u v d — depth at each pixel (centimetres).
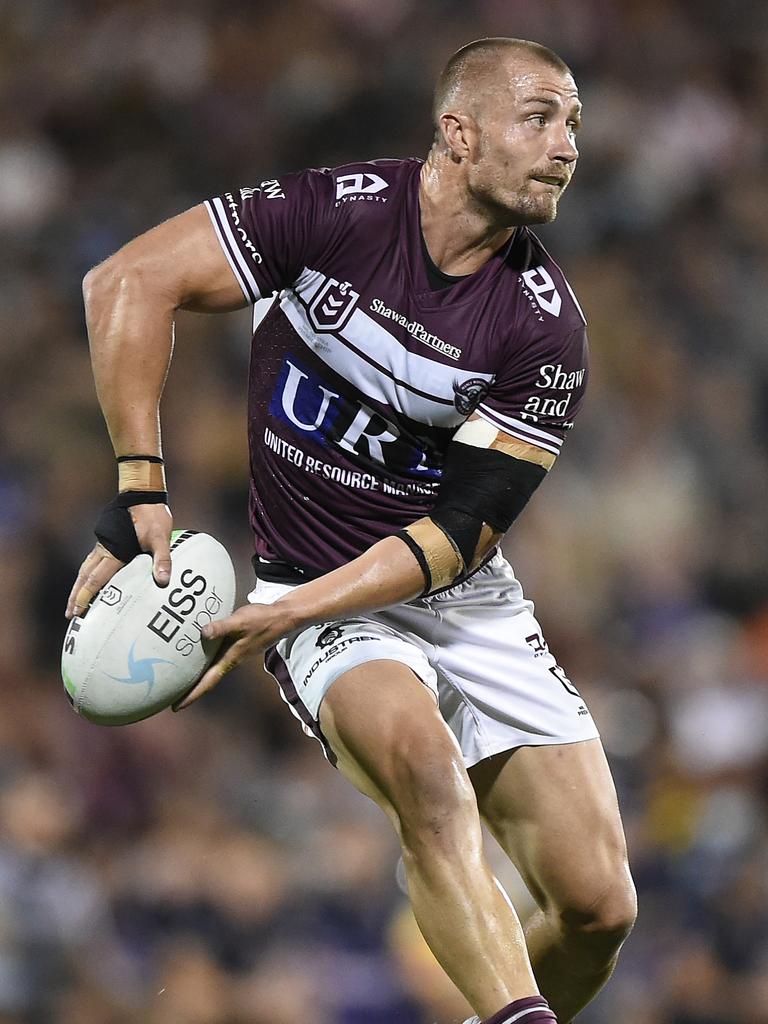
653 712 3088
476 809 1264
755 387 4222
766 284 4472
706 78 4878
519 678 1449
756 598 3653
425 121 4475
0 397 3797
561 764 1433
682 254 4453
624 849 1429
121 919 2528
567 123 1308
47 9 4866
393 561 1305
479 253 1328
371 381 1341
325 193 1322
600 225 4469
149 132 4588
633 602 3562
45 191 4378
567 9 4869
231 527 3475
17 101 4641
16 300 4056
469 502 1331
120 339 1295
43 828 2541
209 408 3716
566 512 3703
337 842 2708
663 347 4212
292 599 1289
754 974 2469
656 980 2578
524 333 1327
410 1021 2502
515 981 1212
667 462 3909
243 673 3045
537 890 1454
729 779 2905
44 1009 2381
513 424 1343
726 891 2573
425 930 1243
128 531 1303
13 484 3562
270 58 4697
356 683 1317
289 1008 2425
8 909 2412
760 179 4719
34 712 2823
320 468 1385
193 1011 2391
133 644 1291
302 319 1353
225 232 1306
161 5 4825
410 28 4781
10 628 3073
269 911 2566
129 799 2764
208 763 2873
